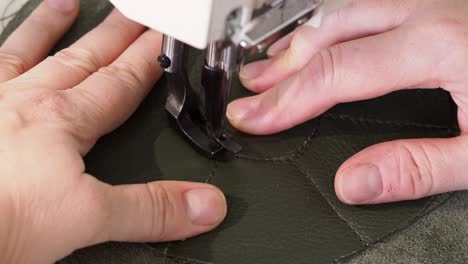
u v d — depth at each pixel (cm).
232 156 69
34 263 50
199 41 43
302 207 65
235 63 49
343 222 64
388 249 63
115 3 47
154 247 60
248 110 70
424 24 68
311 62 69
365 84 67
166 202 56
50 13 80
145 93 72
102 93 65
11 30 84
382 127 74
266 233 63
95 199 50
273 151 70
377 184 63
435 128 74
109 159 67
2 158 51
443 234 65
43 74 67
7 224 48
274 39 48
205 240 61
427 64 67
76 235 50
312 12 50
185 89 65
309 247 62
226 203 64
